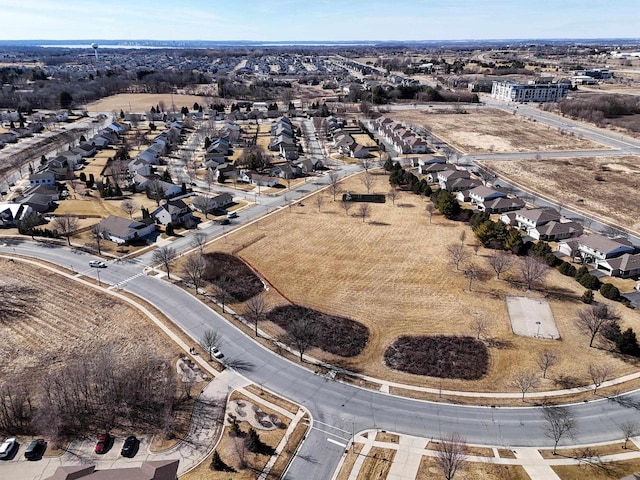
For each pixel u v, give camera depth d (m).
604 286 77.12
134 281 80.69
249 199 121.19
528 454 49.22
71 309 72.38
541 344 66.00
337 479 46.12
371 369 61.66
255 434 49.12
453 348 65.12
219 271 84.00
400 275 84.06
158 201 116.25
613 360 63.03
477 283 81.50
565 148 171.38
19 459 47.84
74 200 116.94
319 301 76.19
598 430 52.22
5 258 87.19
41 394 56.06
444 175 132.62
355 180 135.75
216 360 62.41
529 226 101.75
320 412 54.47
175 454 48.66
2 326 68.06
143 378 58.03
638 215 111.50
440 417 54.00
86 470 43.25
